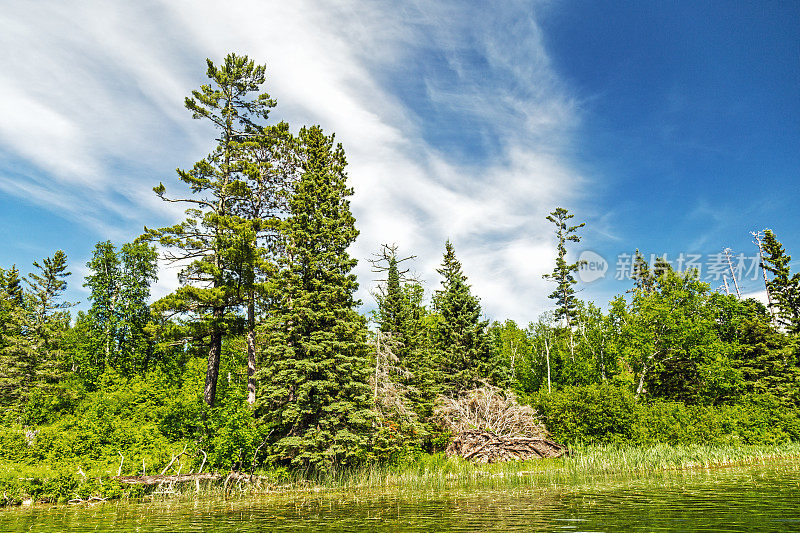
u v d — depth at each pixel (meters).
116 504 14.85
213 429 20.44
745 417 31.80
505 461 25.61
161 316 25.89
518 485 17.36
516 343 54.69
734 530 8.01
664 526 8.55
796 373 41.03
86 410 23.03
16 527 10.77
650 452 25.14
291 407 20.80
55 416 30.00
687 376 39.22
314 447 20.77
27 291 49.88
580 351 46.97
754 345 42.69
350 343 22.36
